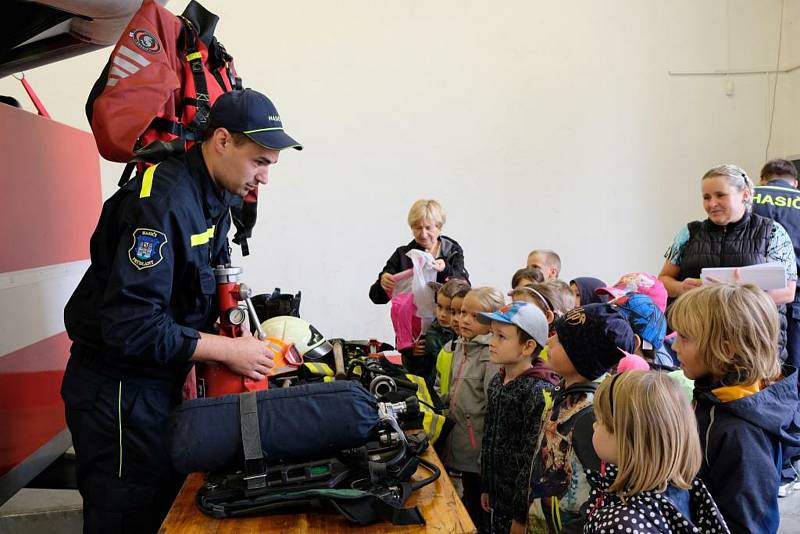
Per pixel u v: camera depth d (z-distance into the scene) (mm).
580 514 1307
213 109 1462
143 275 1313
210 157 1471
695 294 1408
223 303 1521
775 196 2984
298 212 4598
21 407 1814
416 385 1840
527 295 2129
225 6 4391
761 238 2676
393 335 4758
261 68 4469
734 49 5016
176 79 1729
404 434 1401
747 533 1245
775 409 1306
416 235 3092
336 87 4570
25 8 1895
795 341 2857
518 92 4789
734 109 5055
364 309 4711
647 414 1057
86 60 4176
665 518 1051
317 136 4574
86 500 1481
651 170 4996
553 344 1511
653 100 4957
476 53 4723
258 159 1455
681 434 1059
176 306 1479
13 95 4074
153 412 1469
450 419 1825
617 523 1046
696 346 1372
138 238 1331
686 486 1077
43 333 1971
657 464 1048
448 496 1234
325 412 1195
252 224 2141
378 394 1717
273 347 1664
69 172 2211
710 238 2764
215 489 1205
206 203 1489
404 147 4680
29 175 1908
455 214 4781
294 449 1188
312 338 1964
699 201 5082
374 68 4609
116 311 1307
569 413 1431
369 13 4574
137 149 1668
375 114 4633
